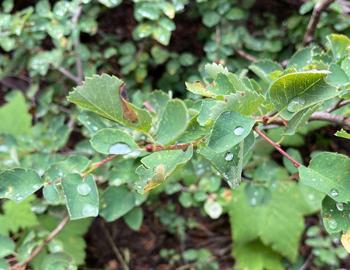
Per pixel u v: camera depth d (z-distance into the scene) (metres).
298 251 0.39
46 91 0.37
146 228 0.41
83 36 0.38
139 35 0.32
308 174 0.16
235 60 0.36
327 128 0.38
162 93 0.25
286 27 0.37
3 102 0.42
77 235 0.35
